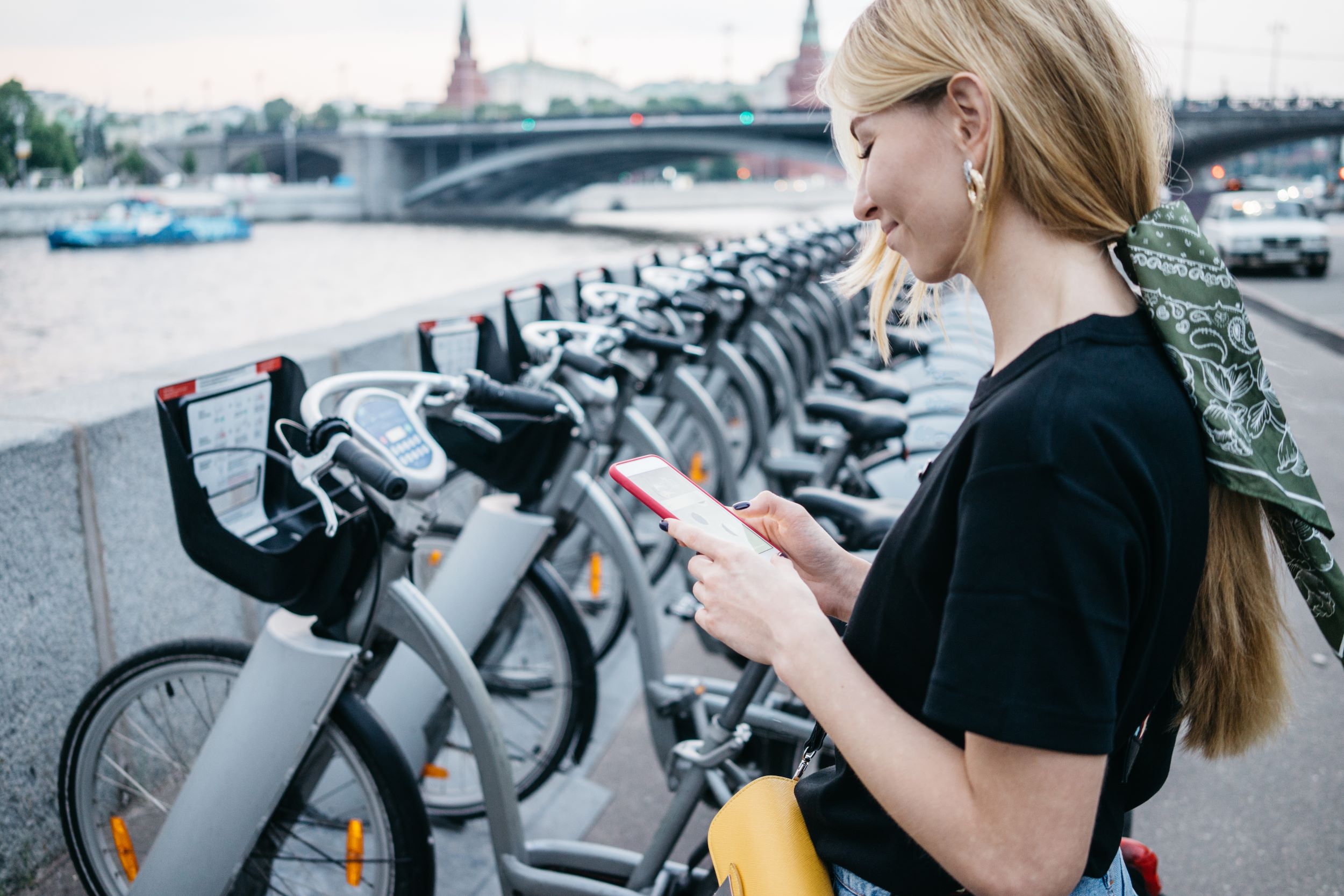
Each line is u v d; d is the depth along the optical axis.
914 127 0.85
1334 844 2.49
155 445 2.52
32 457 2.21
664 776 2.69
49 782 2.28
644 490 1.13
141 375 2.82
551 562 3.40
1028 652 0.71
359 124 76.88
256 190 71.12
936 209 0.86
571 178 69.38
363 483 1.55
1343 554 4.23
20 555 2.19
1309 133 41.88
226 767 1.71
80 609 2.34
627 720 3.05
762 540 1.12
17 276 36.81
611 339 2.65
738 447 4.71
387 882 1.75
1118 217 0.82
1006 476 0.74
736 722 1.66
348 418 1.61
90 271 39.00
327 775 2.11
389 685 2.27
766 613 0.91
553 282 5.36
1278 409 0.85
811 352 5.91
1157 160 0.85
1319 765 2.85
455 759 2.55
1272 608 0.89
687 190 89.06
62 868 2.30
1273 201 18.11
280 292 34.22
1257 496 0.80
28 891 2.21
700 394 3.81
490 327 2.54
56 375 20.30
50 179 49.66
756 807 1.04
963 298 1.03
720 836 1.06
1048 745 0.71
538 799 2.61
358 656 1.74
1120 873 0.97
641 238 51.84
